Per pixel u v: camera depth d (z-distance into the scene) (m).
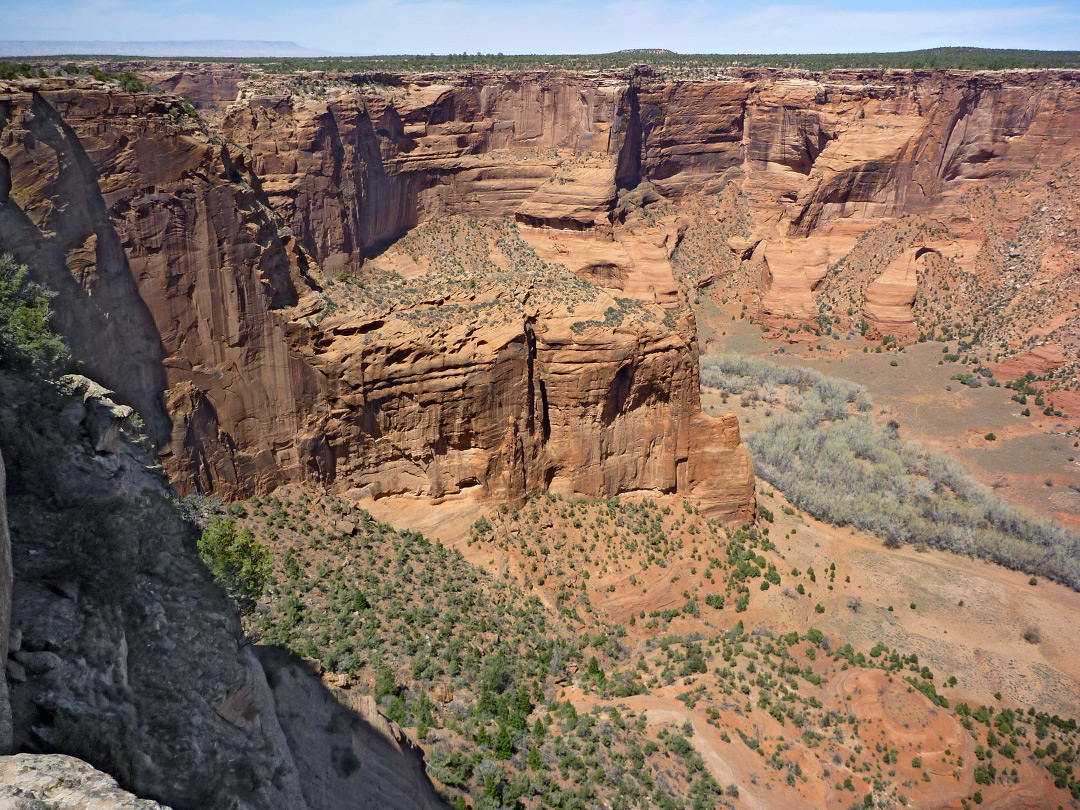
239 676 18.39
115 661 15.38
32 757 11.88
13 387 18.64
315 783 22.42
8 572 13.40
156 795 14.64
